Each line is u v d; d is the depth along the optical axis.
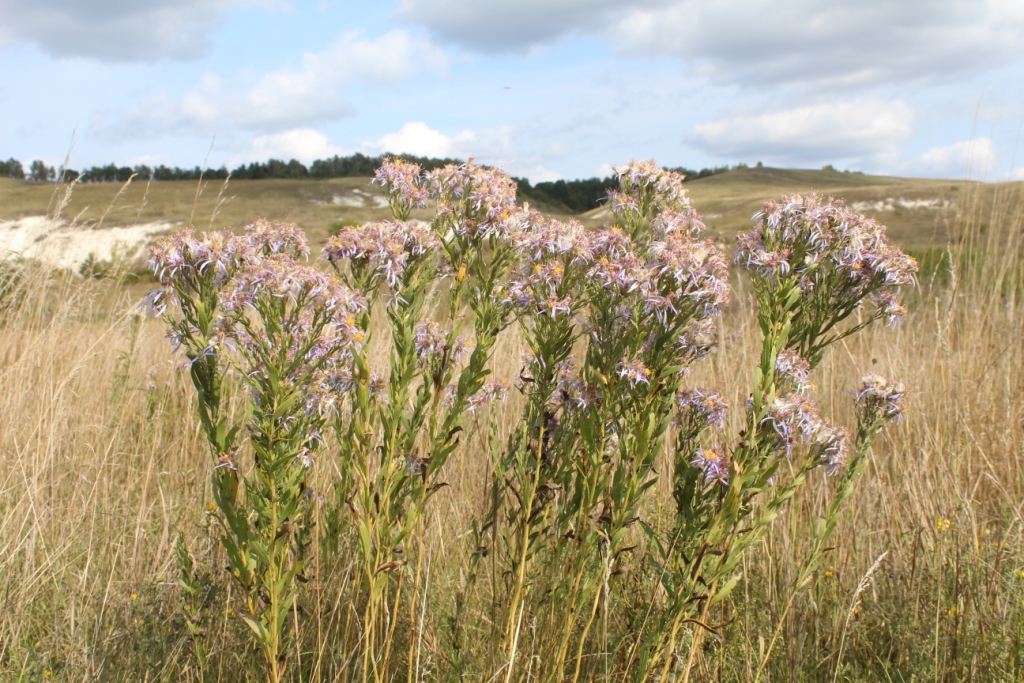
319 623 2.23
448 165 2.25
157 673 2.38
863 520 3.32
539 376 2.30
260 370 1.89
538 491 2.23
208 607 2.46
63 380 3.97
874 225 2.12
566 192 43.41
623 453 2.09
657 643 2.12
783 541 3.02
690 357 2.17
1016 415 3.99
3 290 4.46
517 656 2.20
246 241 1.97
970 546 2.98
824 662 2.69
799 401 2.02
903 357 4.72
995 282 5.16
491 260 2.24
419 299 2.12
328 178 68.19
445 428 2.11
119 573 3.04
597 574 2.12
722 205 55.50
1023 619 2.62
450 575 2.87
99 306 4.82
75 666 2.37
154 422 3.97
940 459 3.39
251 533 1.96
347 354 2.00
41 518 2.98
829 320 2.32
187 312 1.96
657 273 2.04
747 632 2.63
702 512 2.21
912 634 2.74
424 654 2.47
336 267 2.12
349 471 2.21
